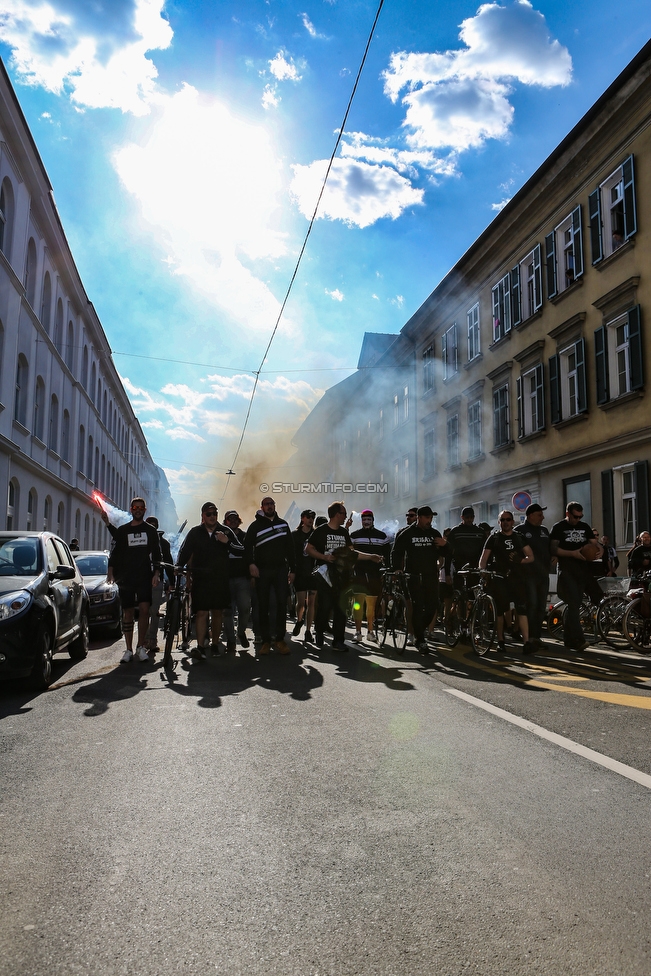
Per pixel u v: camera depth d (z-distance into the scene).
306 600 12.30
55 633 8.00
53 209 25.73
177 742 5.07
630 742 4.88
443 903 2.70
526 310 23.72
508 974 2.24
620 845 3.20
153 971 2.29
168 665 8.39
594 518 19.36
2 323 20.86
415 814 3.61
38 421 26.66
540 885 2.83
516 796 3.84
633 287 17.72
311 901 2.73
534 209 22.70
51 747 4.99
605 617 11.05
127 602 9.70
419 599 9.98
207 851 3.21
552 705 6.15
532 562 9.92
